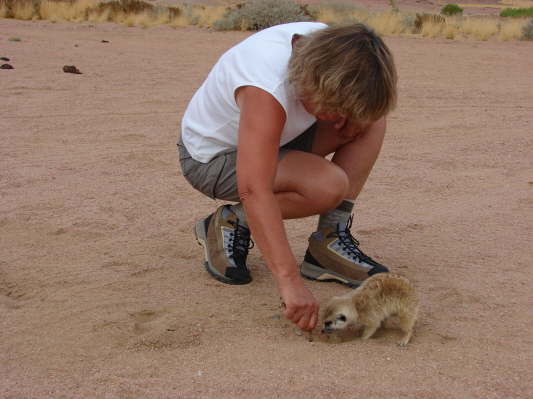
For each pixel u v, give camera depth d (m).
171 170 5.08
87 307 3.37
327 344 3.16
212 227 3.63
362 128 3.17
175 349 3.12
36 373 2.98
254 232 3.10
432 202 4.57
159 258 3.80
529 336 3.20
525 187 4.83
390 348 3.13
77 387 2.91
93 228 4.11
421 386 2.93
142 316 3.33
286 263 3.06
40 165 5.07
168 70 10.67
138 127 6.50
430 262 3.79
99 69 10.48
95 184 4.72
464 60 13.45
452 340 3.18
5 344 3.13
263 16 18.95
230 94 3.28
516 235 4.10
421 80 10.43
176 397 2.87
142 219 4.24
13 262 3.73
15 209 4.29
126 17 21.38
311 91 3.00
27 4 21.02
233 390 2.90
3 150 5.46
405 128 6.86
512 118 7.47
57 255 3.81
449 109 7.98
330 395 2.88
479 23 20.88
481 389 2.92
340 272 3.58
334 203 3.41
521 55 14.55
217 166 3.48
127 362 3.04
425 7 42.97
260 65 3.15
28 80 8.97
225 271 3.57
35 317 3.29
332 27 3.01
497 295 3.49
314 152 3.57
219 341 3.16
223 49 14.19
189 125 3.50
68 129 6.29
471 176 5.11
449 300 3.45
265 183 3.09
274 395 2.88
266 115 3.10
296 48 3.08
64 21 20.59
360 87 2.94
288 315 3.06
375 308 3.17
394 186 4.84
